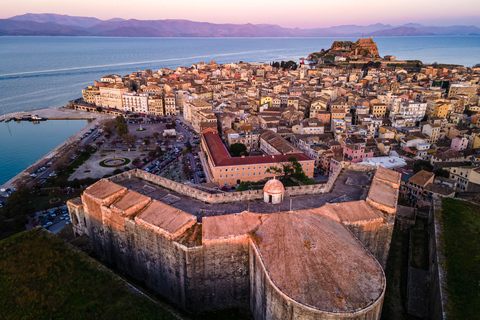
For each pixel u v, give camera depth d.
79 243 97.62
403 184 146.50
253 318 75.56
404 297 79.19
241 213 79.62
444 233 89.56
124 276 89.69
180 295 77.75
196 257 72.44
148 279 85.19
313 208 85.12
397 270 88.31
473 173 145.12
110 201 89.75
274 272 64.19
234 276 76.81
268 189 88.19
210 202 89.81
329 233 72.94
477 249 80.31
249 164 165.62
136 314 63.75
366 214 81.25
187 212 84.94
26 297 68.25
